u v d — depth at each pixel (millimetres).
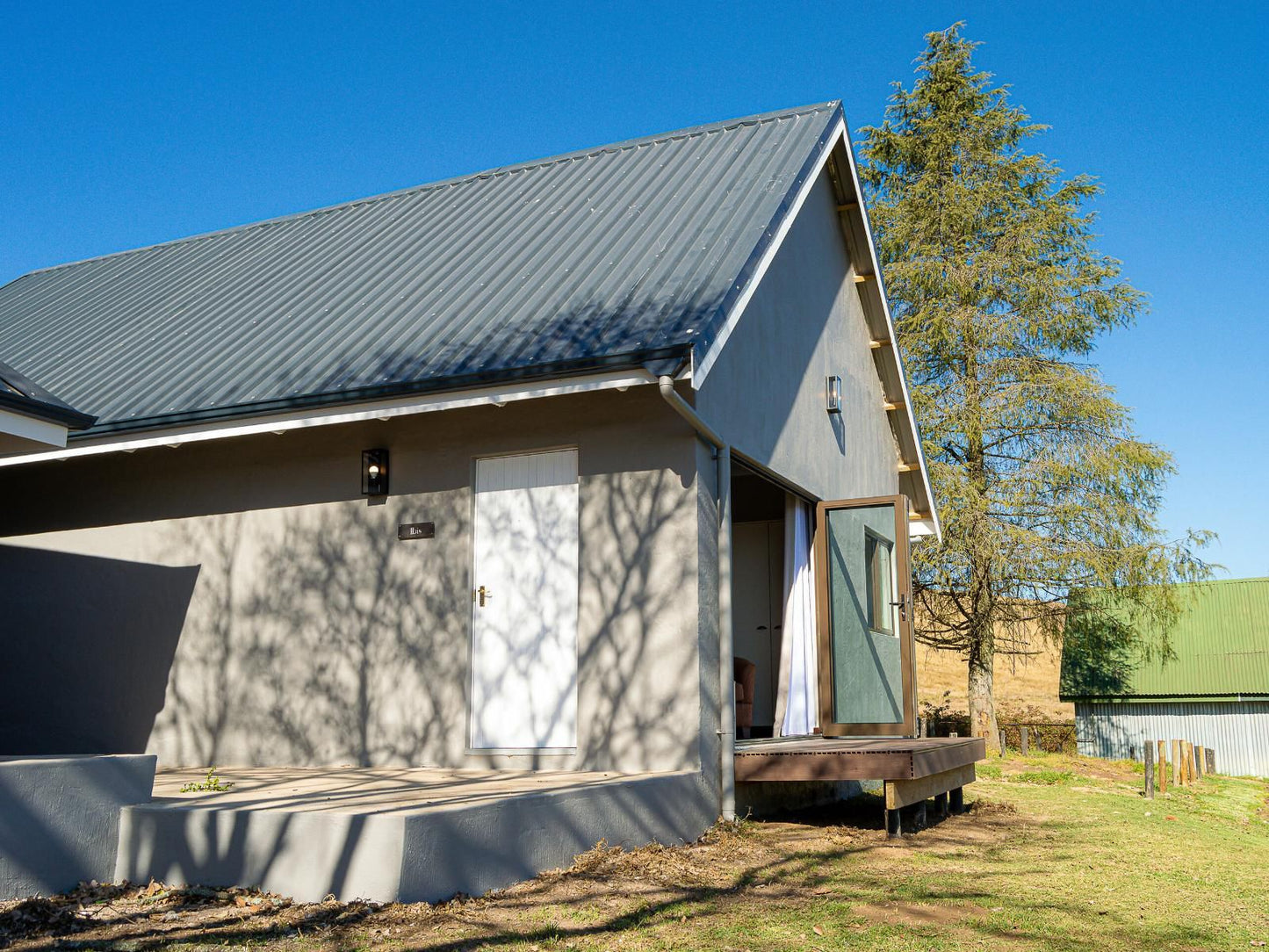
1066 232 25047
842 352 11727
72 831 5078
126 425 8375
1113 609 24953
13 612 9898
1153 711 28469
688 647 7375
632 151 11641
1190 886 6828
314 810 5020
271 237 13234
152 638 9203
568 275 8711
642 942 4602
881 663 10281
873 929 5105
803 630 9953
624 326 7355
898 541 10344
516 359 7289
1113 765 22078
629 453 7781
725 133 11172
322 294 10219
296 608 8680
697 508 7512
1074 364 24156
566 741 7785
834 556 10258
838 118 10805
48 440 6477
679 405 6984
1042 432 23828
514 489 8250
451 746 7957
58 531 9828
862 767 7840
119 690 9242
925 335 24422
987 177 25688
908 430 13750
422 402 7551
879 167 26953
